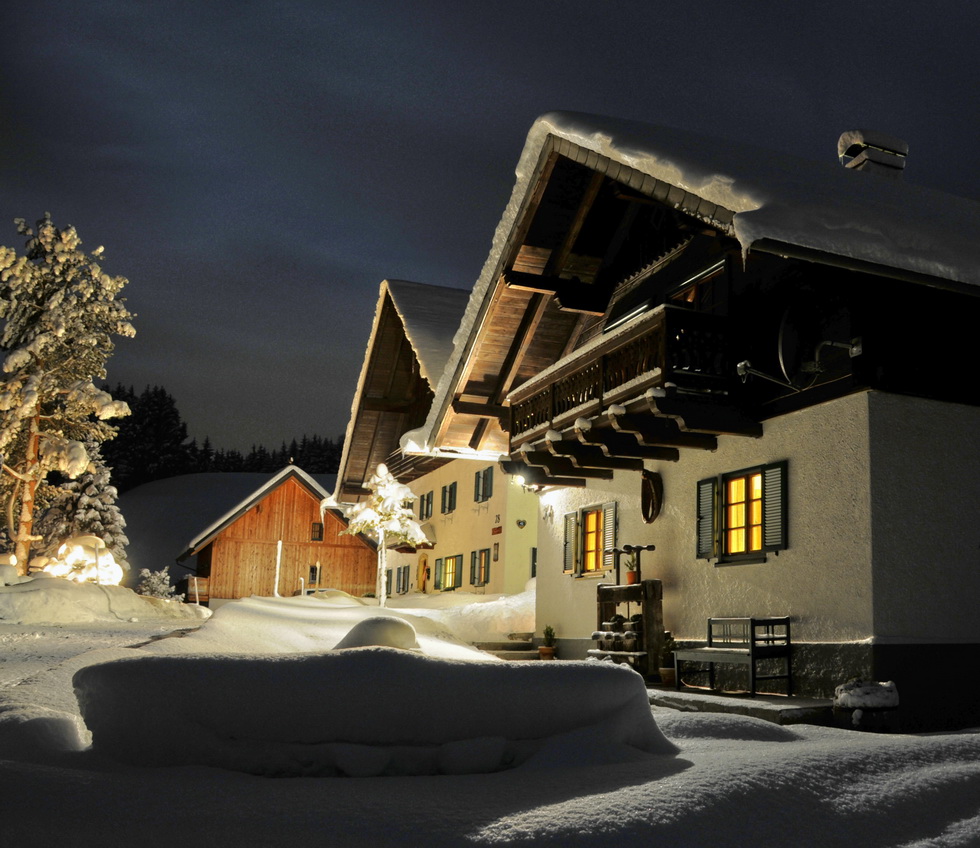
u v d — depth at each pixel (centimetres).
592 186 1487
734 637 1183
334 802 348
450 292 2794
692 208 1042
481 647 1783
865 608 981
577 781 400
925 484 1020
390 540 2830
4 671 818
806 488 1085
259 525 4041
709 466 1277
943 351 1048
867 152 1410
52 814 312
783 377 1120
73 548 2247
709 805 366
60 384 2983
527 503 2548
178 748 411
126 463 11700
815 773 427
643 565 1416
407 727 436
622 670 491
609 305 1623
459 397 1792
